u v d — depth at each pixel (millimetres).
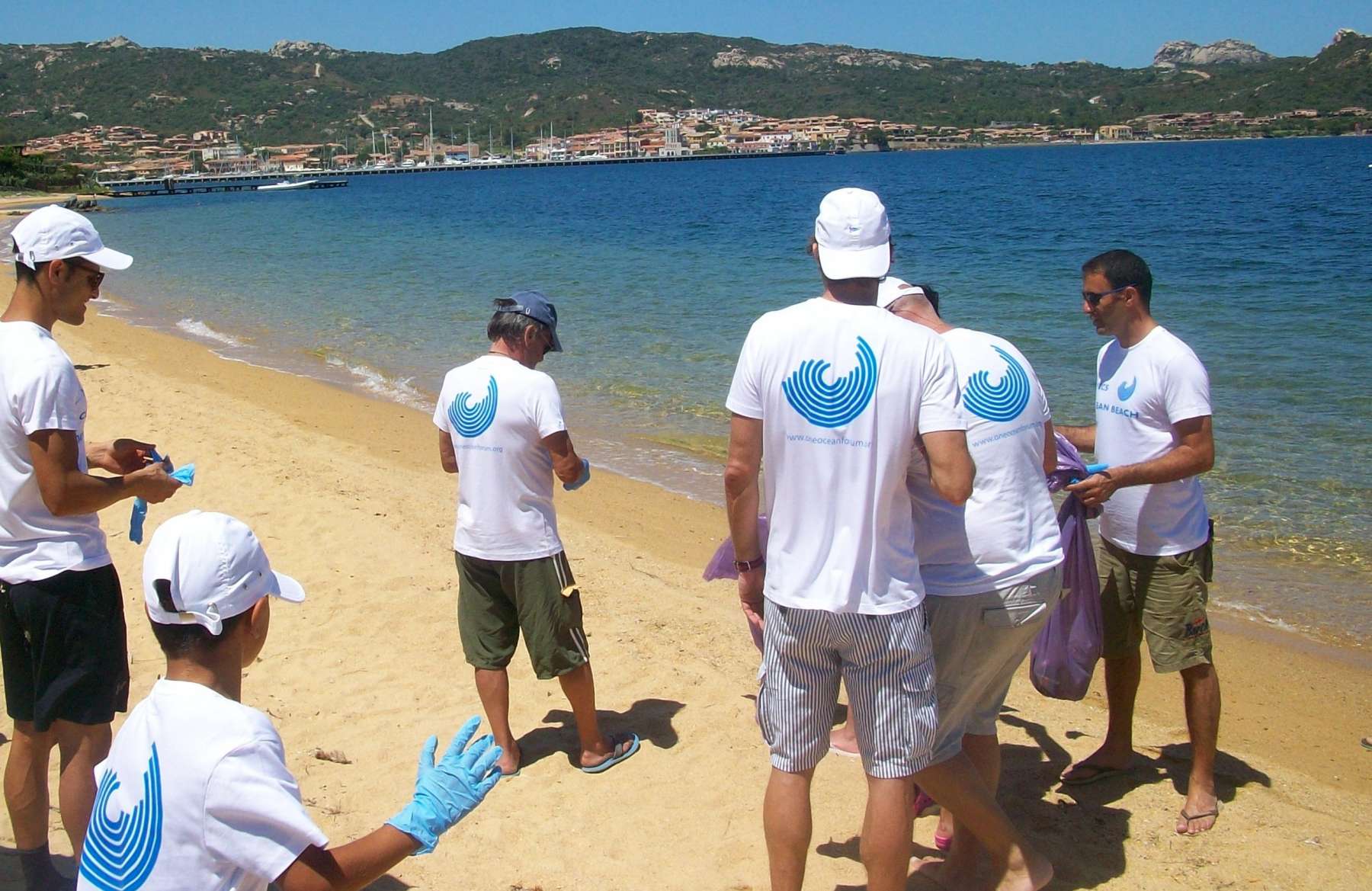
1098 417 3943
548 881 3514
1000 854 3252
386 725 4598
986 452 3141
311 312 19797
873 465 2746
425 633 5570
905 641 2838
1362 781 4422
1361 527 7633
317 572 6398
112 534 7094
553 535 4094
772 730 3000
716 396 12352
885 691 2865
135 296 22812
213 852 1979
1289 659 5738
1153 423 3695
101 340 16203
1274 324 16297
